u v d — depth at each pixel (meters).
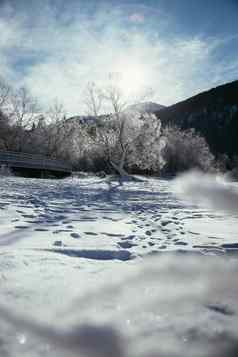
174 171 69.50
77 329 1.77
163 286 2.49
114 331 1.76
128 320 1.90
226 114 157.62
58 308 2.04
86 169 51.66
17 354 1.51
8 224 5.34
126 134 38.72
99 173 39.38
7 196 10.13
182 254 3.59
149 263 3.19
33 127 45.47
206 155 76.12
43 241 4.14
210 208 9.26
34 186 16.30
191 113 174.50
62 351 1.55
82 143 52.38
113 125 40.03
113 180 31.52
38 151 45.06
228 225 6.03
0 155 28.56
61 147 48.53
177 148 70.56
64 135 49.41
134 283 2.55
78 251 3.64
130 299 2.22
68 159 49.59
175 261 3.27
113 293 2.32
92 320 1.89
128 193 15.31
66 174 37.50
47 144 47.09
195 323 1.86
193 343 1.65
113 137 39.84
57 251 3.62
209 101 171.88
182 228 5.64
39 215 6.51
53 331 1.74
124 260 3.43
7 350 1.54
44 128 47.16
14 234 4.56
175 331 1.77
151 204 10.22
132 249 3.82
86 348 1.59
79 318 1.91
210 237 4.80
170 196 14.10
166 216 7.27
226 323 1.86
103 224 5.78
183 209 8.90
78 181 26.00
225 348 1.61
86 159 51.78
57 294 2.28
